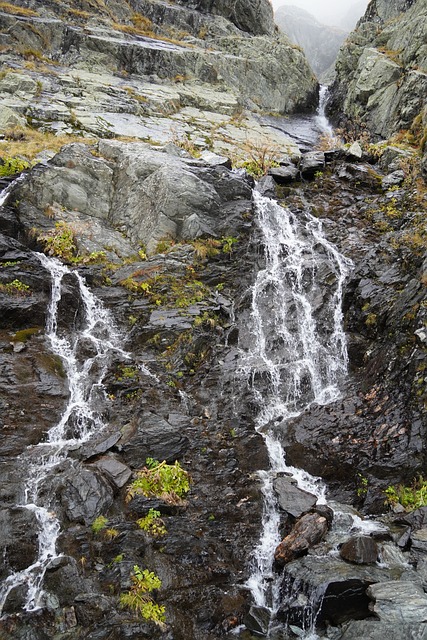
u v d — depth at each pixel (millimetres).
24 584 5727
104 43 24203
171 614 5797
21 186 12352
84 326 10375
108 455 7551
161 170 12984
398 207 13320
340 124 25281
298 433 8570
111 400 8703
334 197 14484
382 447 8016
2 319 9531
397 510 7180
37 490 6758
